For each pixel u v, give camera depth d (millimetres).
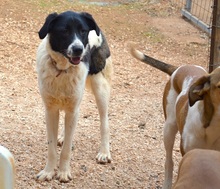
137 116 3889
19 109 3795
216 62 4027
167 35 5746
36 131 3467
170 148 2943
